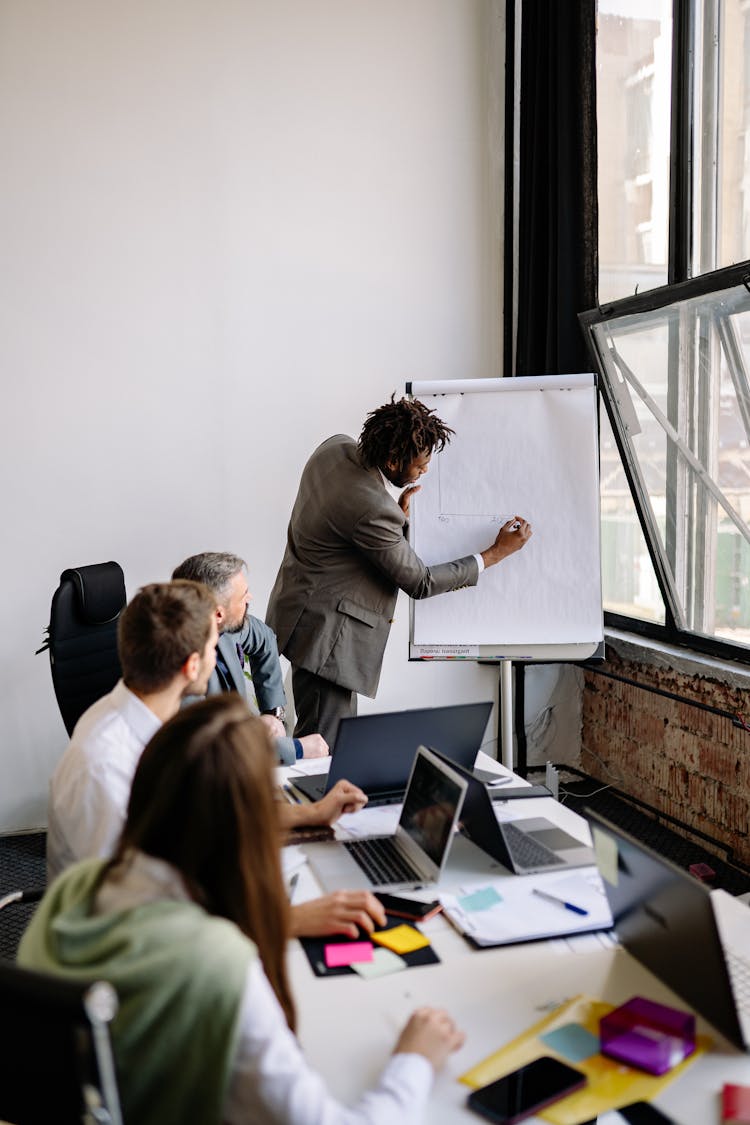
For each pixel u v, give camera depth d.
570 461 3.18
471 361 4.06
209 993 1.00
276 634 3.22
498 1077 1.20
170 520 3.82
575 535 3.19
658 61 3.42
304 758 2.53
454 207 3.97
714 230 3.23
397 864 1.80
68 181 3.61
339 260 3.88
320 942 1.55
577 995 1.38
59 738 3.79
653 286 3.54
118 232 3.67
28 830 3.80
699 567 3.28
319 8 3.78
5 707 3.73
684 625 3.51
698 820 3.45
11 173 3.56
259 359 3.84
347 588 3.14
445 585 3.09
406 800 1.94
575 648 3.21
